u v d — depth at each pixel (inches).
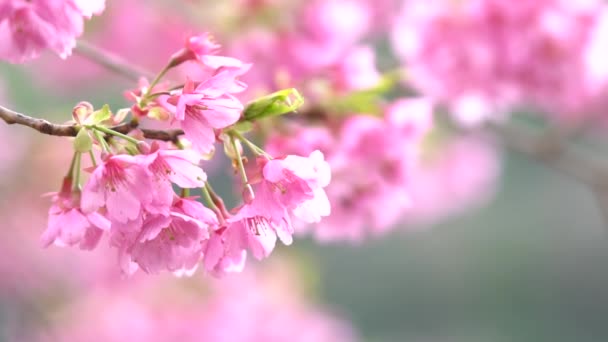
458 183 116.5
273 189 53.1
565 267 249.1
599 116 87.7
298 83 61.8
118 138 53.1
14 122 52.7
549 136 91.4
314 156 53.2
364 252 249.8
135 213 52.1
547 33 73.0
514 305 248.4
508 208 256.5
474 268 248.5
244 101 63.3
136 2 91.4
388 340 240.5
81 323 101.7
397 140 61.2
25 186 95.4
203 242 52.9
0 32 53.4
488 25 73.2
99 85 113.0
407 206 61.8
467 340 240.8
